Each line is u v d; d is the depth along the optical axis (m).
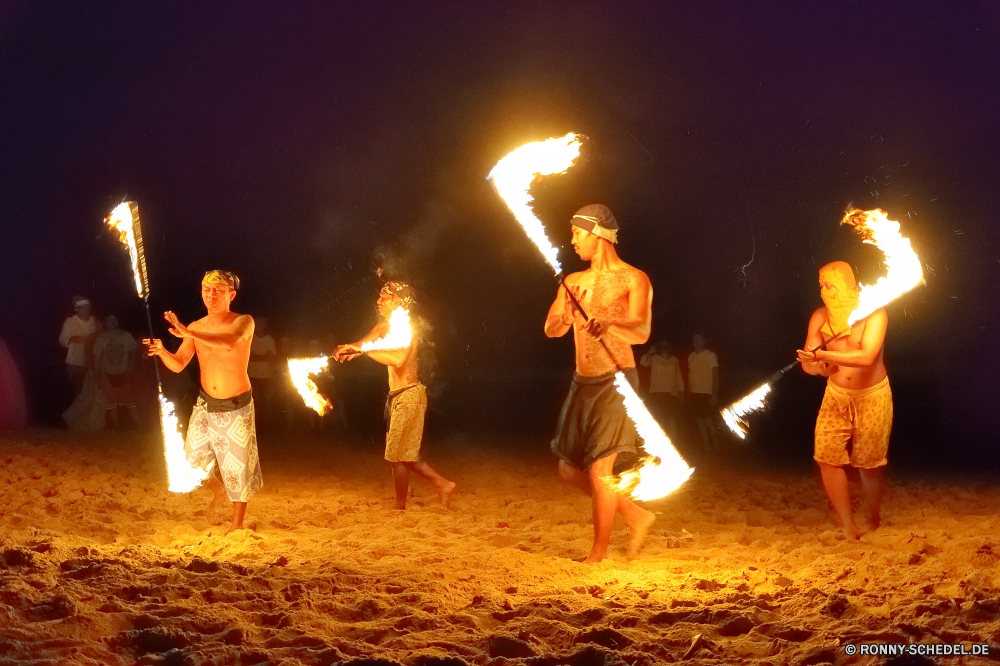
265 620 4.59
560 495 10.04
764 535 7.39
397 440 8.84
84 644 4.12
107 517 7.70
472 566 5.90
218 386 7.20
